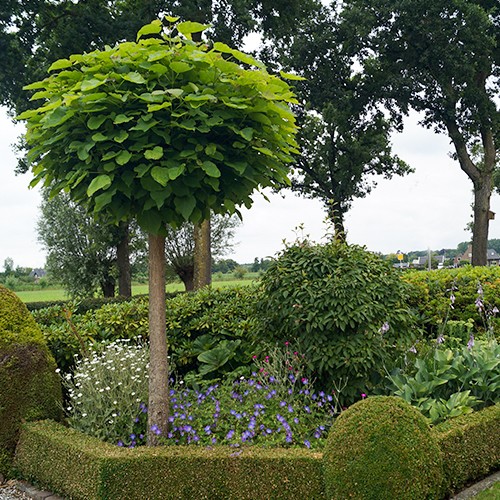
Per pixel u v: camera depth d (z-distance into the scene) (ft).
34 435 12.01
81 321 18.74
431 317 22.75
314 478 9.62
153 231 10.82
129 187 10.17
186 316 19.77
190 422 12.62
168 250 54.54
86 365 14.29
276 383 13.98
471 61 48.47
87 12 39.55
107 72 10.48
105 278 52.13
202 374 16.93
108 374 13.96
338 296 13.62
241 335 18.71
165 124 9.95
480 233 54.34
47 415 13.20
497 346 15.81
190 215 11.13
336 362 13.34
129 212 10.97
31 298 67.05
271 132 11.16
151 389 12.10
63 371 16.17
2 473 12.50
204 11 39.65
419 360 14.19
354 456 9.09
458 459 10.78
